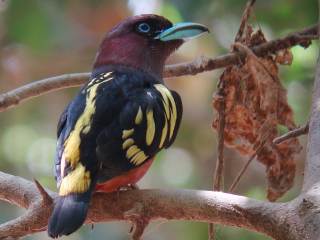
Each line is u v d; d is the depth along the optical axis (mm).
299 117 16312
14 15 18297
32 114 20500
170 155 20141
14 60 19328
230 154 18188
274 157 10883
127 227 19547
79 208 8211
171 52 11219
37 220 8758
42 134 20766
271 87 10805
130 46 11031
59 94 20141
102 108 9156
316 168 8109
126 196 8695
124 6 18453
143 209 8359
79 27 18938
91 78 10695
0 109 10641
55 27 18672
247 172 18094
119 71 10383
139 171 9227
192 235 17312
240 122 11023
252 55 10852
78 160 8609
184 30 11109
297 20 16562
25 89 10758
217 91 11047
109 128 8977
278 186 10930
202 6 17172
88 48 19344
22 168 20844
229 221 7988
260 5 16672
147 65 11031
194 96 19531
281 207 7672
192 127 19688
